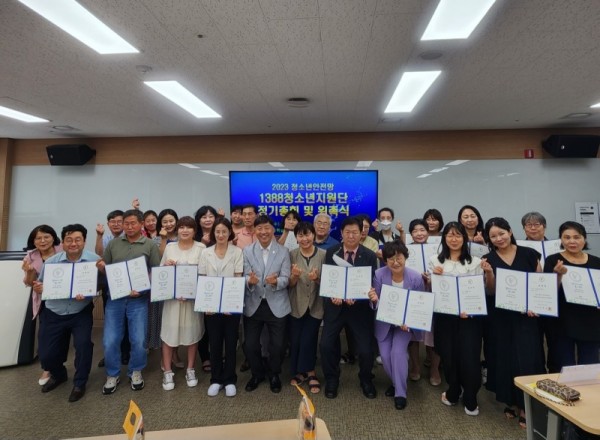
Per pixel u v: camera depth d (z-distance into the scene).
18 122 4.24
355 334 2.38
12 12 2.05
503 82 3.09
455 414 2.14
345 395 2.40
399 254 2.20
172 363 2.95
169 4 1.96
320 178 4.70
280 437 1.14
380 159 4.81
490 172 4.71
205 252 2.54
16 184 5.05
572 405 1.24
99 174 5.02
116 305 2.52
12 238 4.99
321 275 2.33
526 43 2.41
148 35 2.29
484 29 2.24
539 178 4.66
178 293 2.46
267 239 2.47
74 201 5.01
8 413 2.23
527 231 2.69
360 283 2.25
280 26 2.19
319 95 3.39
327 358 2.38
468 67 2.79
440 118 4.20
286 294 2.49
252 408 2.25
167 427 2.05
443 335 2.21
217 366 2.48
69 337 2.61
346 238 2.38
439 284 2.13
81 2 1.95
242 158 4.92
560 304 2.03
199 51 2.51
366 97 3.45
